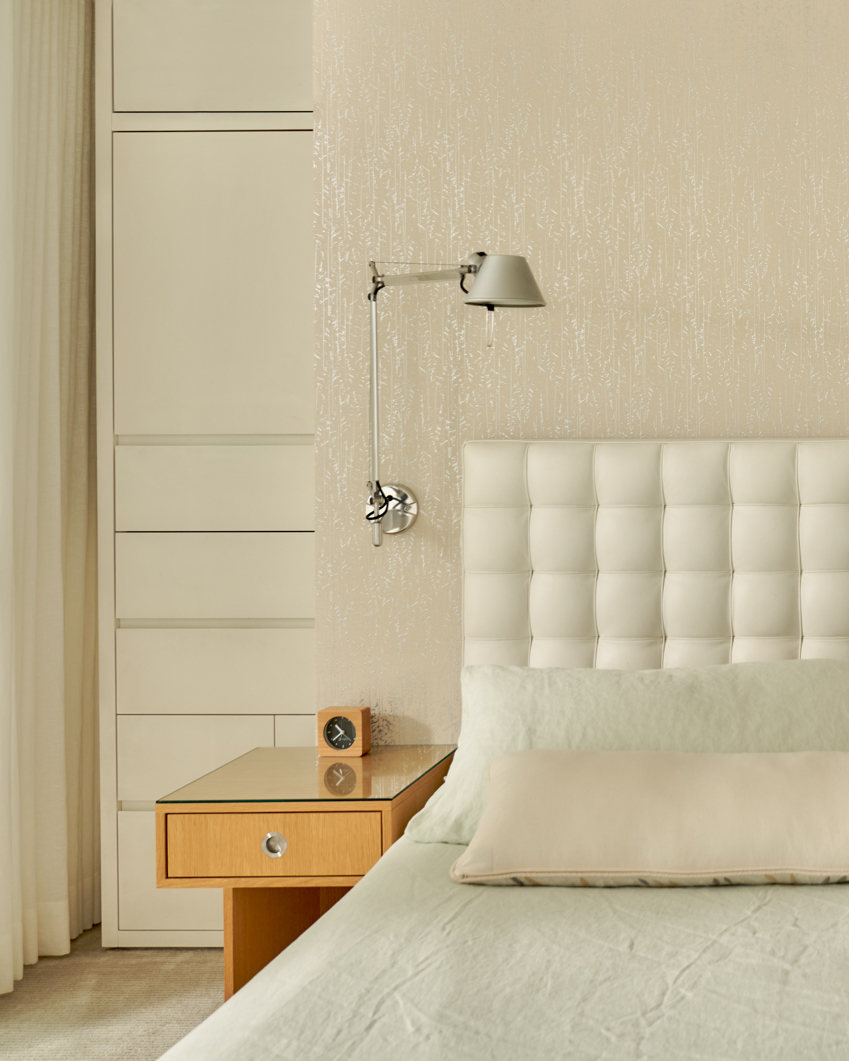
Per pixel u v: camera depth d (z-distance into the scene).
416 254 2.34
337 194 2.36
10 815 2.27
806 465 2.17
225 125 2.55
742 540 2.17
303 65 2.56
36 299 2.44
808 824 1.45
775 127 2.27
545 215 2.31
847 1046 0.93
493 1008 1.02
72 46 2.64
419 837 1.73
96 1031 2.07
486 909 1.35
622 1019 0.99
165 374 2.56
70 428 2.66
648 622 2.18
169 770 2.54
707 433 2.28
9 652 2.25
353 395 2.35
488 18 2.33
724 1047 0.93
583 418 2.30
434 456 2.33
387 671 2.33
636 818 1.48
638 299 2.29
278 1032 0.99
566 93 2.31
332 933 1.28
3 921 2.23
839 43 2.26
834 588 2.15
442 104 2.34
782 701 1.80
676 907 1.35
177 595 2.55
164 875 1.89
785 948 1.18
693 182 2.28
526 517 2.23
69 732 2.63
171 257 2.56
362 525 2.34
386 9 2.35
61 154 2.61
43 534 2.48
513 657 2.22
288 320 2.55
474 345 2.32
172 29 2.56
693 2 2.29
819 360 2.26
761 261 2.27
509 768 1.63
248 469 2.55
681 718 1.77
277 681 2.54
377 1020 1.00
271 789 1.94
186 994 2.25
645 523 2.19
